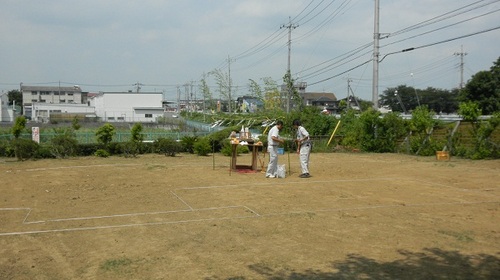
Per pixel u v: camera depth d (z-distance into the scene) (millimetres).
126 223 7672
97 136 21531
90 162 17906
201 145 21391
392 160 19188
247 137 15109
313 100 81812
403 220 7871
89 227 7402
